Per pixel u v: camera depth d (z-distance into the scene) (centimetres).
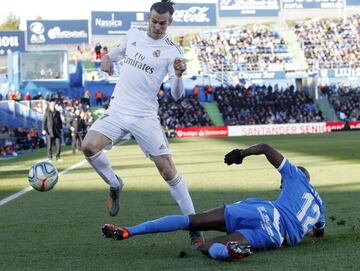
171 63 779
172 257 673
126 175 1827
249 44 7181
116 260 666
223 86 6462
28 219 1006
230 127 5669
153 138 776
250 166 2030
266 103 6144
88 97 6012
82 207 1140
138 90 776
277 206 672
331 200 1131
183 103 5994
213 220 656
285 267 596
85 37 7769
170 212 1038
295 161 2172
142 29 800
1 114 4697
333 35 7356
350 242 718
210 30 7856
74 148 3303
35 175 818
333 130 5822
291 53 7100
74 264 652
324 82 6556
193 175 1756
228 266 608
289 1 8019
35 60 6272
